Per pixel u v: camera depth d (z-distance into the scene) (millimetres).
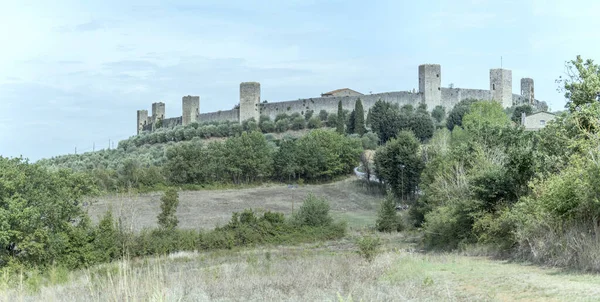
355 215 79625
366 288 18359
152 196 85938
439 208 43156
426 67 140375
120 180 90812
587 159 23703
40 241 36375
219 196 89625
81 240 40844
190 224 67125
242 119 152125
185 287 20594
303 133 138875
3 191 36781
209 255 47406
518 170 34875
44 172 42344
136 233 51844
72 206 43750
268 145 113250
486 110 103562
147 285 15094
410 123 124375
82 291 20031
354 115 134875
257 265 31625
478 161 43000
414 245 48938
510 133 47188
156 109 186375
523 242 27391
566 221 23766
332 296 17219
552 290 16781
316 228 63062
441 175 46312
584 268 20547
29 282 24062
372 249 33750
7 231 34719
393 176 87875
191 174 98375
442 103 142125
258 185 102938
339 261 31516
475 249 33844
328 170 105875
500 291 17438
